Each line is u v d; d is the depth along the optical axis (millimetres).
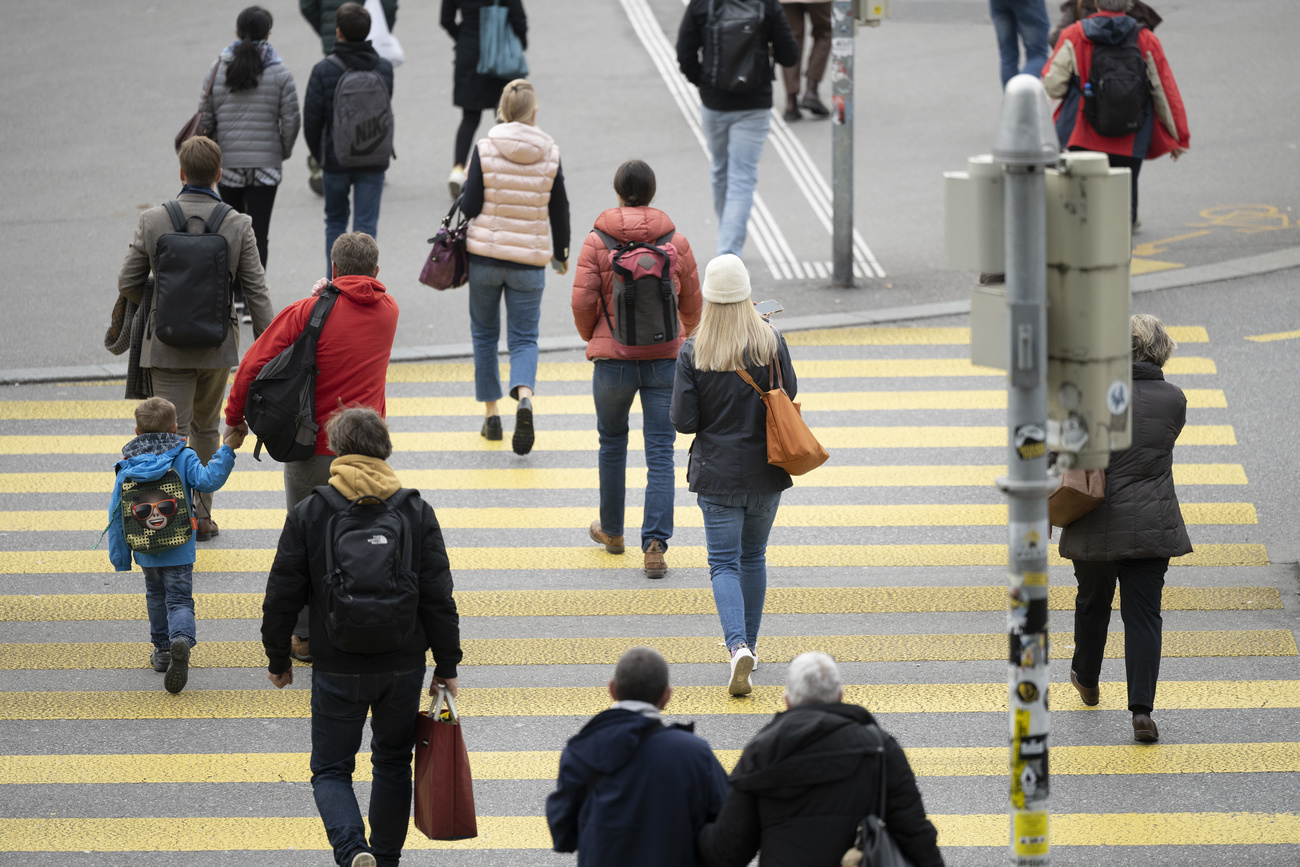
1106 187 15750
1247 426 39469
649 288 31328
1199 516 35281
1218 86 69375
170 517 27781
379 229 54312
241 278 32312
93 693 28906
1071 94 49656
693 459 27766
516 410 39500
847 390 42562
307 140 45344
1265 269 49594
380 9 62219
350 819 21016
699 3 48094
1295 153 60875
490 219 37094
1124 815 24453
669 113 67312
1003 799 25078
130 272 31922
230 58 44719
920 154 62125
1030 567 16031
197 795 25531
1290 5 82250
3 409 41750
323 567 21000
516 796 25391
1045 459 15891
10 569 33844
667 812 16891
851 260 49625
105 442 40031
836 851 16281
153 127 66062
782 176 60500
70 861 23547
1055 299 16125
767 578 33344
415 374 44406
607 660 30031
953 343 45625
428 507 21547
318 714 21406
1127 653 26547
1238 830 23984
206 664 30016
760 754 16391
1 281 50156
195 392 33875
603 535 34531
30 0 87938
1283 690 28469
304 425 27219
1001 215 16016
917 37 79438
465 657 30125
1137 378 26031
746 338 26938
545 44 78938
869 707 28125
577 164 60562
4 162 61688
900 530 35469
